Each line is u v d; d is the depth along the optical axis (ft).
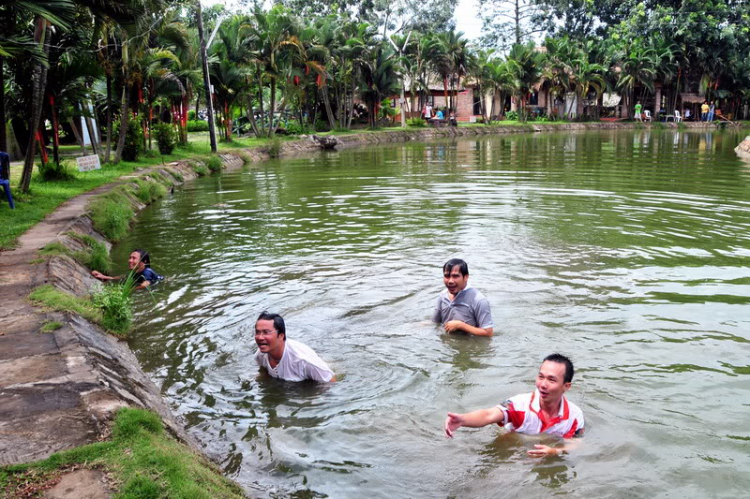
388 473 13.93
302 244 35.22
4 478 11.14
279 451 14.92
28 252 28.66
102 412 13.76
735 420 15.69
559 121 201.16
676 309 23.44
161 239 37.65
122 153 72.23
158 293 26.94
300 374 18.63
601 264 29.71
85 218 37.42
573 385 17.63
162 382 18.78
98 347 18.76
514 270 28.86
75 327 19.27
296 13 175.52
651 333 21.24
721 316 22.67
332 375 18.65
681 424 15.53
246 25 113.80
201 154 86.17
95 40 56.70
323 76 128.98
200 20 89.56
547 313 23.31
